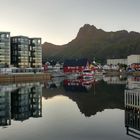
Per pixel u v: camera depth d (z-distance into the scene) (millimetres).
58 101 109500
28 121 70438
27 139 53250
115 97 119750
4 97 124688
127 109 78312
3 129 61750
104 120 69438
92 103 101500
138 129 59656
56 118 73500
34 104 101938
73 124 65750
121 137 53719
